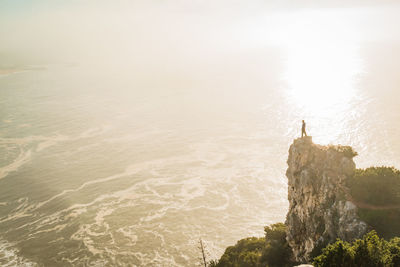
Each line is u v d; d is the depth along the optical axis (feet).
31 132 574.15
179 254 248.11
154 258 244.63
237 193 338.75
